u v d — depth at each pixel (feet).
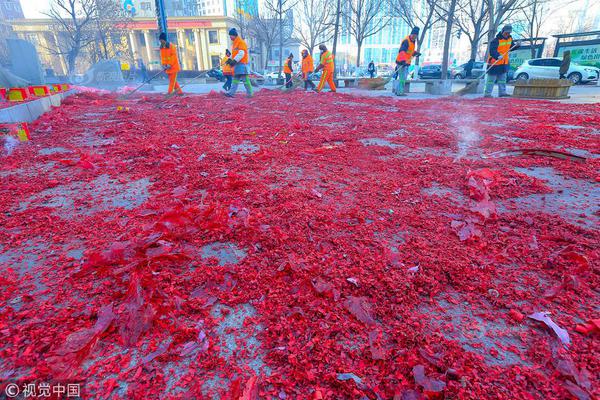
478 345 4.55
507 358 4.35
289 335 4.62
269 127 19.79
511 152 13.84
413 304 5.25
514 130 18.71
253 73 86.84
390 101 34.50
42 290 5.47
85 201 9.00
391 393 3.83
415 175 11.08
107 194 9.50
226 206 8.37
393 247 6.78
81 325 4.73
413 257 6.40
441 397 3.80
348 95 40.57
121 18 95.09
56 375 4.00
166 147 14.69
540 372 4.14
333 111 26.78
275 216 7.93
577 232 7.32
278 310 5.07
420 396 3.76
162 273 5.82
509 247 6.72
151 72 103.55
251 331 4.75
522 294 5.45
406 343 4.53
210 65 165.48
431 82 44.01
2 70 37.63
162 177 10.78
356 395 3.80
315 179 10.63
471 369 4.15
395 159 12.91
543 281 5.80
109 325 4.71
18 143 15.90
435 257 6.40
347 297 5.27
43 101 25.93
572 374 4.02
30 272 5.95
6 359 4.20
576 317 5.00
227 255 6.46
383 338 4.60
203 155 13.15
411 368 4.15
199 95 43.19
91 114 26.61
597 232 7.21
